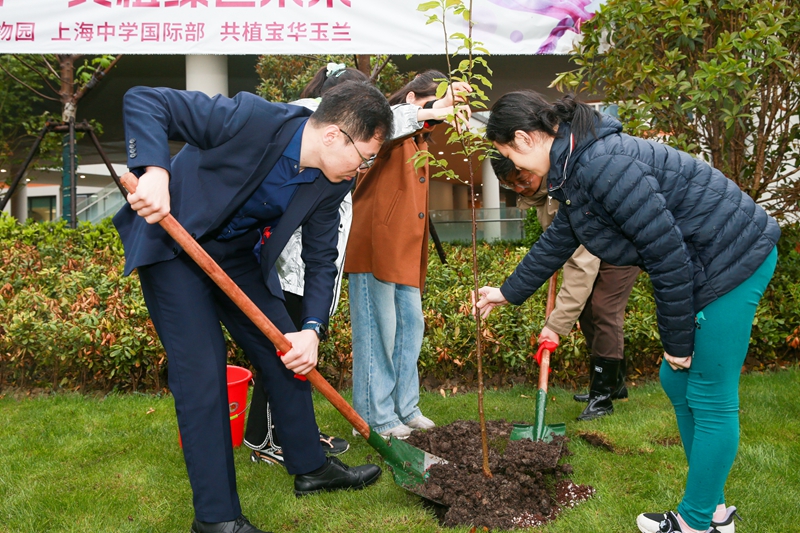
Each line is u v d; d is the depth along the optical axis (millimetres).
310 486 2668
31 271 5387
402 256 3143
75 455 3105
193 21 4730
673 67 4543
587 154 2076
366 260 3242
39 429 3469
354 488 2748
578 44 4789
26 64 8430
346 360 4137
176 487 2748
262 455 3033
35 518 2471
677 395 2303
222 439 2236
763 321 4508
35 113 15508
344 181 2359
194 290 2227
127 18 4719
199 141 2078
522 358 4145
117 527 2428
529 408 3803
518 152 2250
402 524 2410
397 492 2686
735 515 2305
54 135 12070
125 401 3967
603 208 2119
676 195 2045
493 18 4762
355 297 3299
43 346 4094
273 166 2148
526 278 2646
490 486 2498
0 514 2518
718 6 4277
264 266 2316
